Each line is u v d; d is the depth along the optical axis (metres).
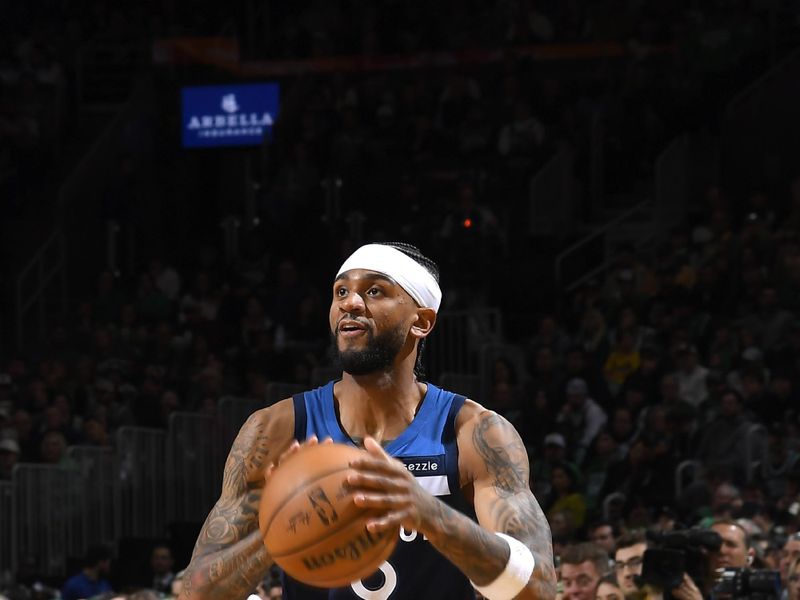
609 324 21.27
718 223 22.55
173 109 29.20
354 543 4.56
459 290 23.27
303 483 4.62
